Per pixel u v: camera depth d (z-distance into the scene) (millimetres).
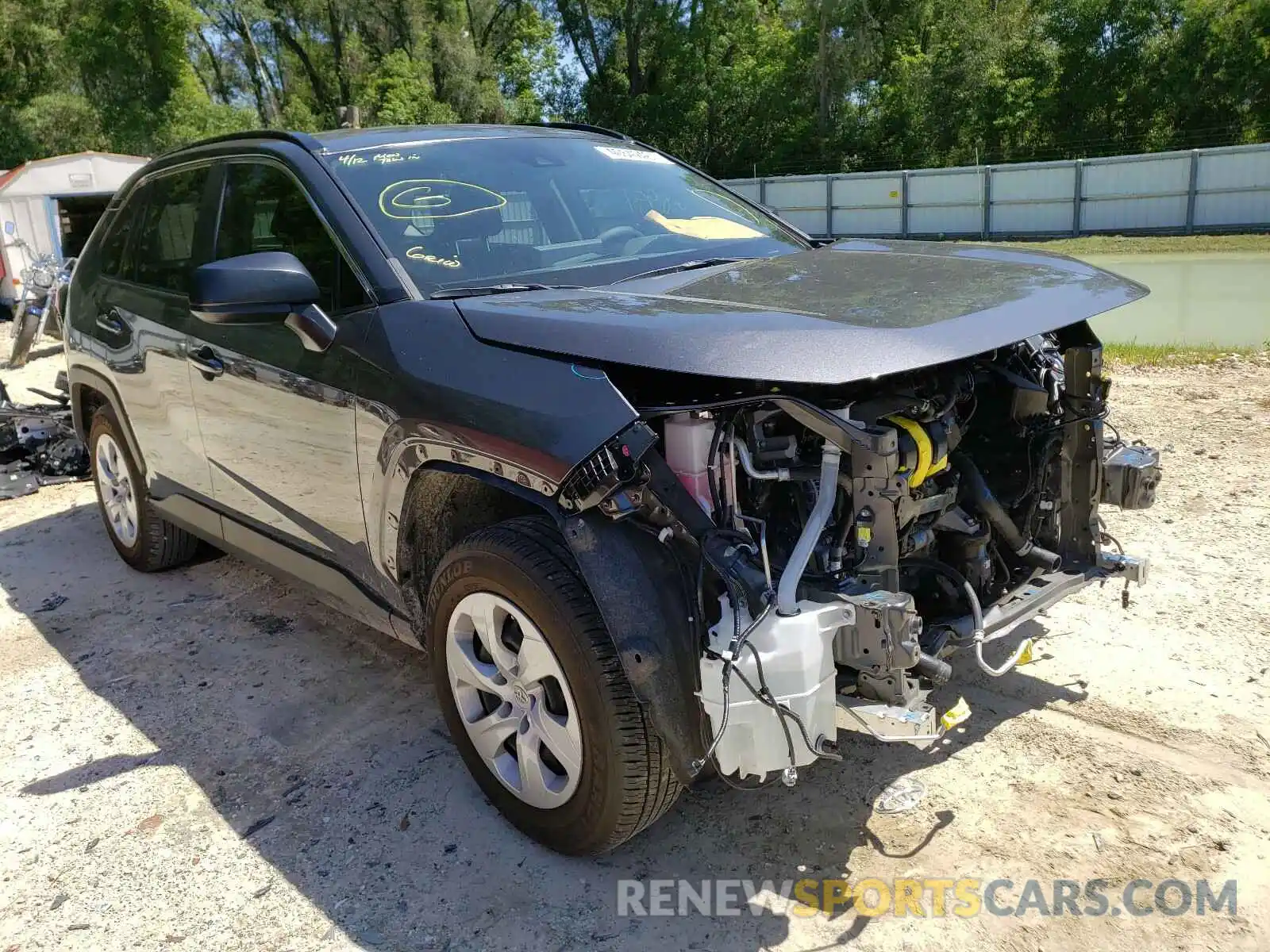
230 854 2854
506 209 3379
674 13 49531
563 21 52094
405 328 2801
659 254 3416
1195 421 6211
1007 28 42625
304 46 53906
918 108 43406
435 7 50688
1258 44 36531
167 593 4777
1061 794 2842
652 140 49781
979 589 2982
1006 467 3193
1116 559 3229
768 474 2426
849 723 2379
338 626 4316
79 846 2924
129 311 4289
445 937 2480
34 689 3906
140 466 4570
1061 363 3305
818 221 31922
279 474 3395
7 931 2598
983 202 29000
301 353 3127
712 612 2336
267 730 3496
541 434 2354
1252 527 4547
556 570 2451
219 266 2764
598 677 2379
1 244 16531
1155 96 38906
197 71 55188
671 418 2406
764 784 2531
